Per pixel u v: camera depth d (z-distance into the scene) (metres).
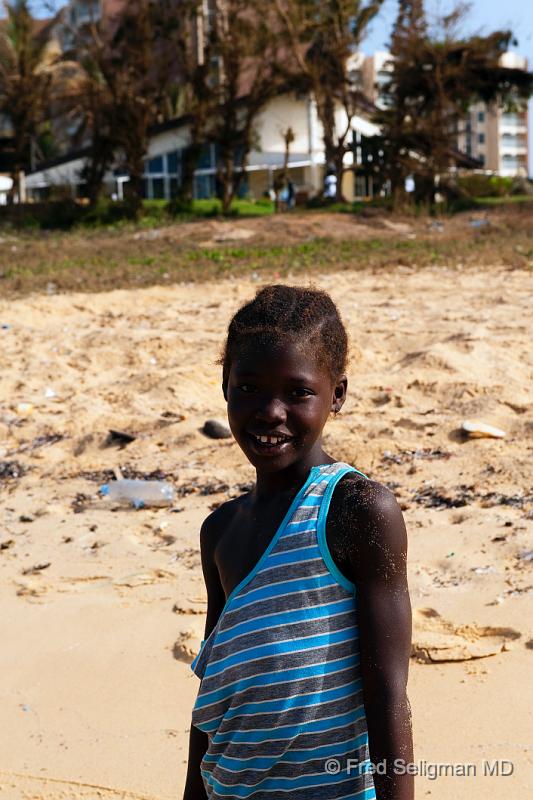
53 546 5.31
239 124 35.75
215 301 13.33
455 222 28.50
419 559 4.66
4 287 15.58
